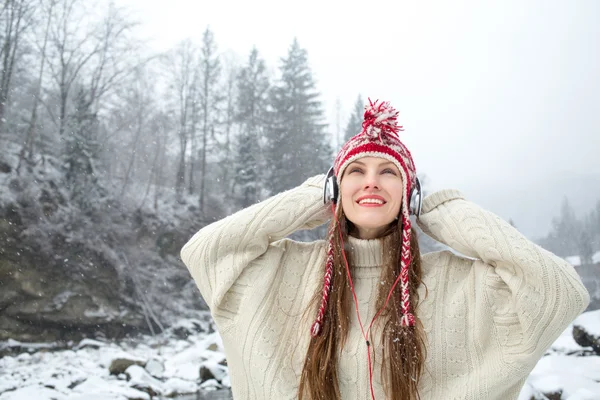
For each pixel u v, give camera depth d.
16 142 29.83
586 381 6.44
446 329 1.67
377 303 1.70
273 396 1.68
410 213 1.80
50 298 22.12
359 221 1.73
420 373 1.60
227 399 10.15
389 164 1.72
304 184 1.98
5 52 32.91
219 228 1.87
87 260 24.94
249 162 43.47
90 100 34.50
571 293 1.50
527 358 1.55
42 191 26.17
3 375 14.39
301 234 20.45
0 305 20.55
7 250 22.28
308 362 1.65
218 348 15.13
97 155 32.31
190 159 44.72
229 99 53.41
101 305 23.66
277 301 1.84
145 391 10.53
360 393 1.63
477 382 1.59
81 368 15.31
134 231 30.00
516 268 1.56
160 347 22.34
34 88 34.34
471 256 1.74
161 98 45.00
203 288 1.89
